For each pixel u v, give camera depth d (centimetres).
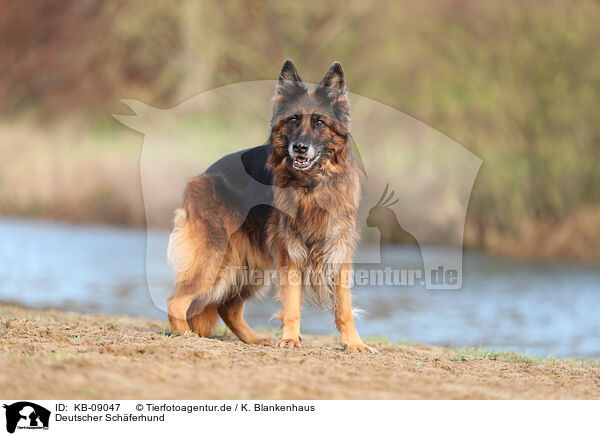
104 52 3622
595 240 2250
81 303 1412
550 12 2403
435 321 1369
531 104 2416
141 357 621
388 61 2534
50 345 657
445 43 2530
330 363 640
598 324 1348
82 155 2931
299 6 3203
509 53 2438
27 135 3172
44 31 4094
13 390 507
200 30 3300
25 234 2453
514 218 2388
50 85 3741
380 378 595
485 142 2375
